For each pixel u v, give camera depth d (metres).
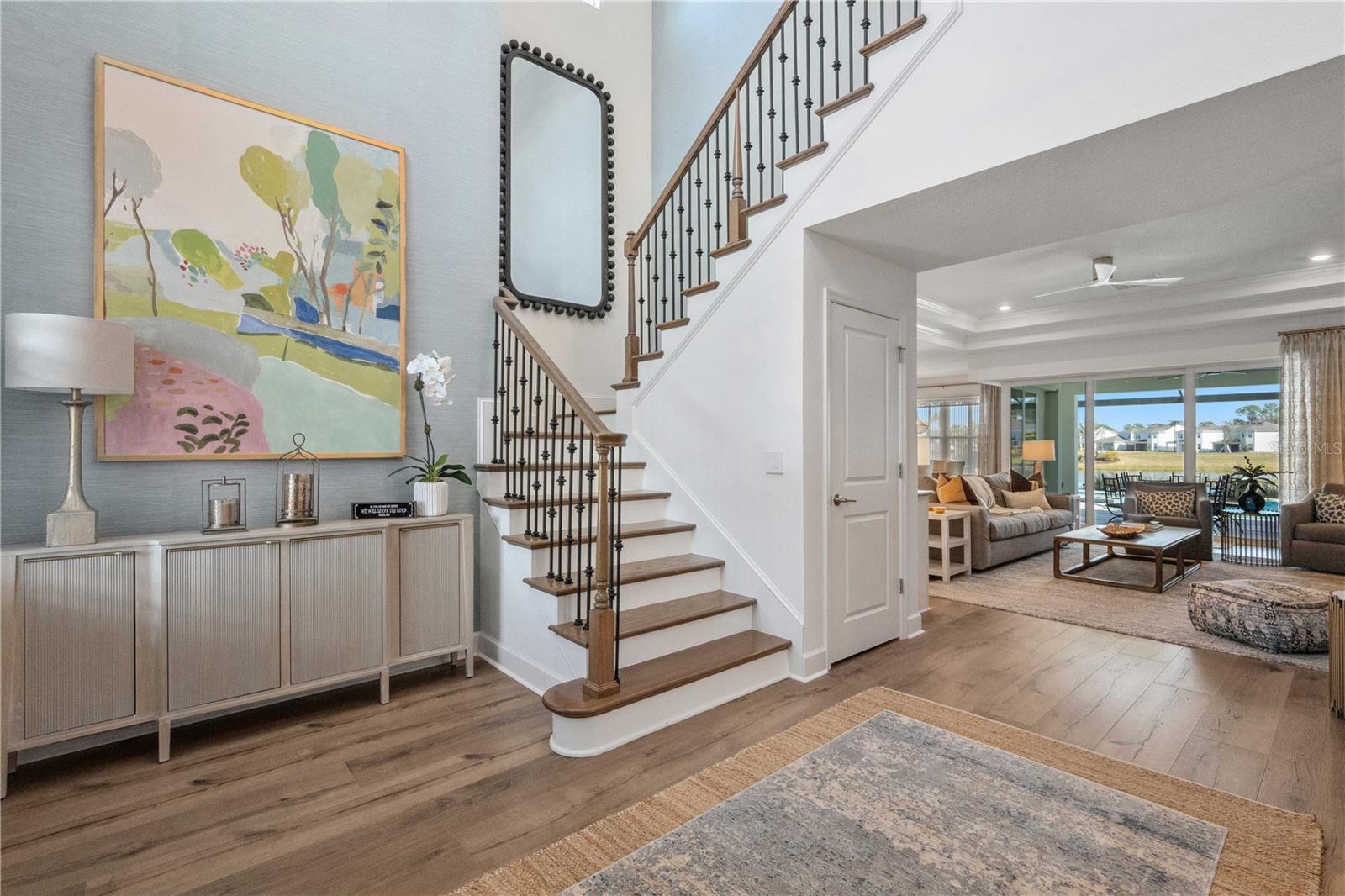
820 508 3.21
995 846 1.78
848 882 1.63
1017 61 2.33
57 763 2.28
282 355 2.90
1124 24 2.08
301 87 3.00
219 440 2.74
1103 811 1.95
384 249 3.22
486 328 3.65
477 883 1.64
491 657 3.38
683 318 3.74
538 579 3.00
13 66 2.32
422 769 2.24
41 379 2.10
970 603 4.70
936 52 2.57
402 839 1.83
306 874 1.68
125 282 2.52
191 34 2.71
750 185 4.29
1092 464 8.06
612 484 2.55
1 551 2.04
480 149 3.65
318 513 3.01
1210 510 6.51
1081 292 6.58
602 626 2.44
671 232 5.01
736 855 1.74
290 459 2.93
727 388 3.48
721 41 4.79
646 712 2.52
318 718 2.67
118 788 2.12
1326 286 5.81
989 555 6.01
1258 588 3.80
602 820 1.92
